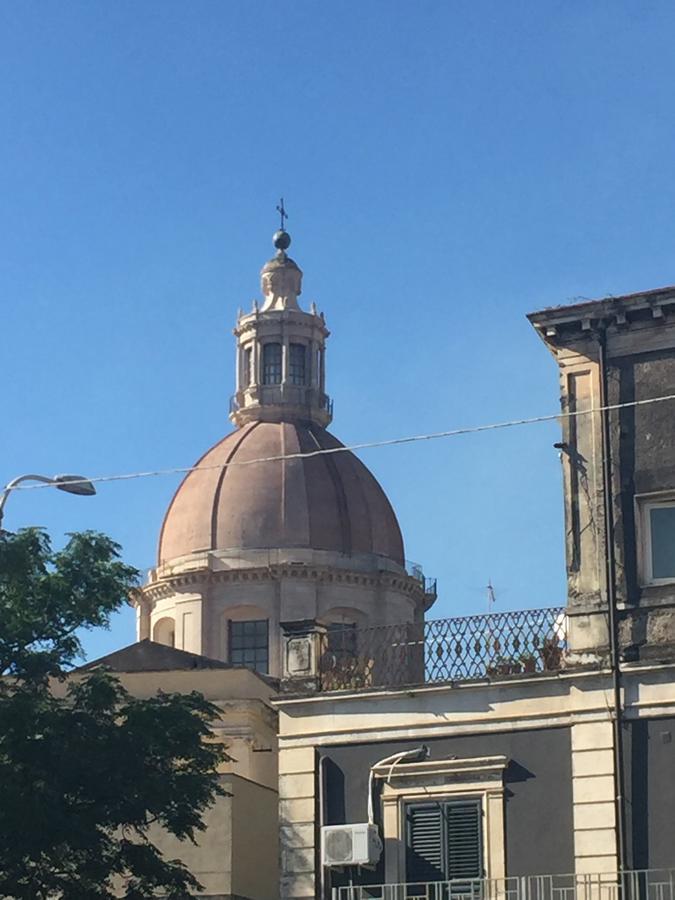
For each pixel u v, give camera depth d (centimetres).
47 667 3256
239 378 7756
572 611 3164
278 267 7962
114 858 3169
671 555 3139
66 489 3186
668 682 3059
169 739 3191
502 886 3053
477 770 3141
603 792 3042
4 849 3058
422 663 3462
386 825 3177
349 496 7250
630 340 3241
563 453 3256
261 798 3669
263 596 6981
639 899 2964
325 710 3291
